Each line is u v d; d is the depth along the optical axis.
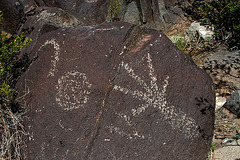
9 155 2.05
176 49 2.18
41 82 2.24
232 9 3.61
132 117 1.98
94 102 2.06
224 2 3.95
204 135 2.06
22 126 2.15
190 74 2.13
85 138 1.98
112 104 2.01
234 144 2.36
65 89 2.13
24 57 2.53
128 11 4.72
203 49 3.88
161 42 2.17
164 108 2.02
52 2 3.75
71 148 1.98
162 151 1.95
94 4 3.80
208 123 2.09
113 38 2.21
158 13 5.31
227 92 3.02
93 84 2.10
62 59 2.24
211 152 2.36
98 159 1.93
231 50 3.66
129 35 2.24
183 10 5.24
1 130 2.20
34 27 2.78
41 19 2.82
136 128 1.97
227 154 2.27
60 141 2.01
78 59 2.19
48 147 2.02
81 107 2.06
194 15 5.06
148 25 5.19
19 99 2.31
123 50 2.16
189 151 1.98
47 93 2.17
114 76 2.10
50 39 2.40
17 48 2.45
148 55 2.11
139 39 2.35
